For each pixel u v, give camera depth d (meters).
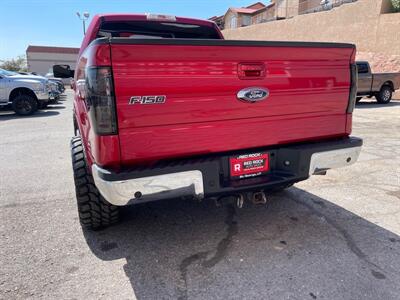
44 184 4.41
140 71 2.09
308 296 2.19
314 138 2.86
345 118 2.98
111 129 2.11
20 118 11.13
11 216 3.42
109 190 2.15
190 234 3.05
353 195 3.95
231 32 39.88
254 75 2.44
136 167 2.24
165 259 2.64
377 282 2.32
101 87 2.03
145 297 2.20
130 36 4.23
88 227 3.08
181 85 2.21
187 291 2.26
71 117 11.27
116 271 2.49
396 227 3.14
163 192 2.27
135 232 3.09
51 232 3.08
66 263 2.59
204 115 2.34
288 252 2.73
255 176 2.67
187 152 2.36
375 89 14.45
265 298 2.18
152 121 2.19
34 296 2.21
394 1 24.11
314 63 2.68
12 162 5.53
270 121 2.61
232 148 2.52
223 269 2.50
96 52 2.00
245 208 3.61
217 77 2.31
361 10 25.38
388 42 23.62
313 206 3.64
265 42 2.42
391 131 8.05
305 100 2.71
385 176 4.65
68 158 5.76
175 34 4.49
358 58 23.97
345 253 2.70
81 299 2.19
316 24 29.70
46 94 12.32
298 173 2.73
